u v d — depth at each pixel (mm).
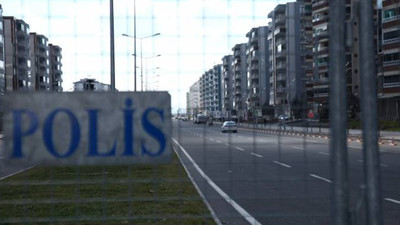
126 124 3598
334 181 3160
